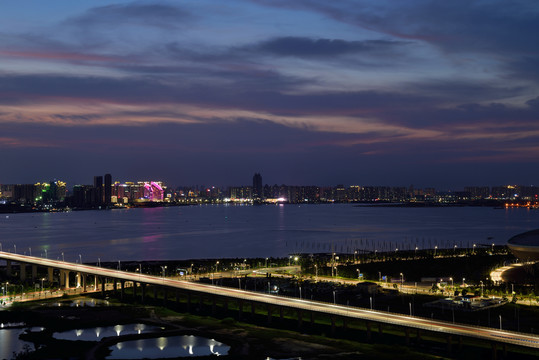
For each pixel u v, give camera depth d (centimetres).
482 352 15638
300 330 18975
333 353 16212
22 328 19775
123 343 17938
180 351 17075
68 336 18925
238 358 16062
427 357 15388
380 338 17438
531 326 18038
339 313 17975
